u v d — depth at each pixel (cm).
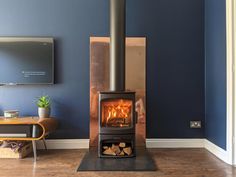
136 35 394
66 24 392
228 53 311
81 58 393
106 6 394
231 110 306
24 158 337
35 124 329
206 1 390
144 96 382
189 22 395
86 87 392
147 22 396
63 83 391
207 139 385
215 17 354
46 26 390
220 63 337
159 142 392
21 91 388
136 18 395
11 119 346
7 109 386
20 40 381
